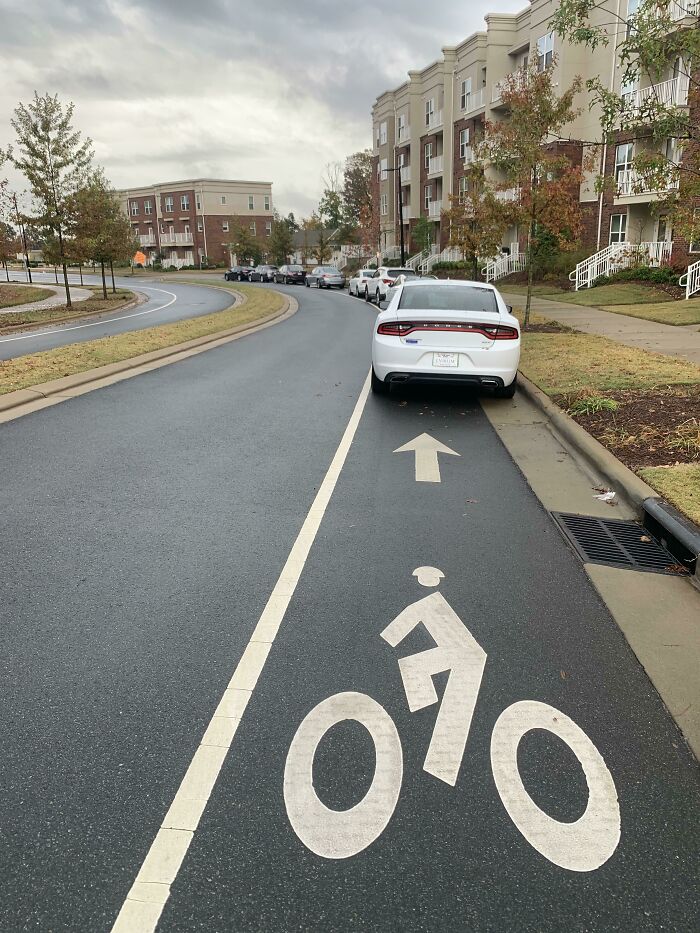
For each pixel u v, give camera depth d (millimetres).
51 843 2242
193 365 12398
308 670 3182
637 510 5145
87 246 28609
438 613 3705
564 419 7668
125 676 3123
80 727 2791
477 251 22391
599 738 2770
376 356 8969
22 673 3139
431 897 2070
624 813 2396
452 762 2621
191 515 5090
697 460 5836
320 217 80875
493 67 40000
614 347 12672
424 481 5957
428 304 9484
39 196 28094
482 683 3107
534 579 4121
